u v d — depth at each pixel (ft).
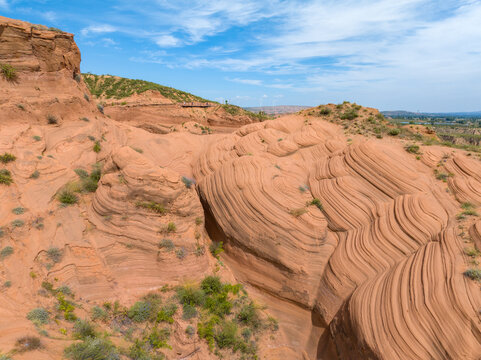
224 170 63.26
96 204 47.65
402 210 46.55
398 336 30.76
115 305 39.91
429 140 76.38
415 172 53.57
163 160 84.07
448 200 48.16
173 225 48.37
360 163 57.21
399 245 42.39
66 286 37.40
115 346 31.68
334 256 47.57
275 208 53.01
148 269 45.75
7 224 36.96
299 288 48.32
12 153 47.19
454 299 29.63
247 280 53.31
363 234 47.26
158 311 41.32
